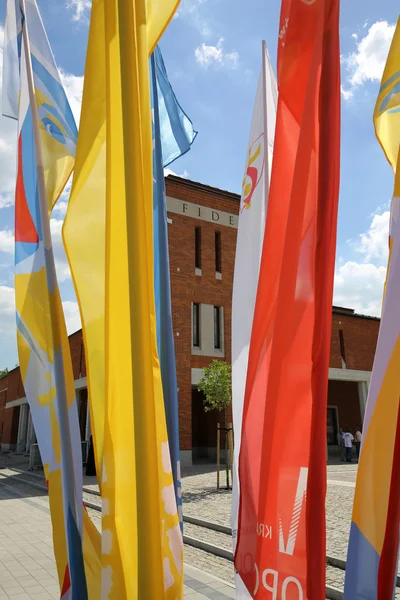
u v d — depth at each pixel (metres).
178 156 3.64
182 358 22.45
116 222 2.38
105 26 2.57
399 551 2.00
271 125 3.93
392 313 2.05
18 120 3.07
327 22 2.36
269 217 2.60
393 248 2.12
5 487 17.62
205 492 13.39
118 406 2.26
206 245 24.41
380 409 2.01
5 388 48.62
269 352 2.52
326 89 2.31
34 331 2.71
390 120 2.62
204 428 27.36
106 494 2.18
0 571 6.72
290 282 2.25
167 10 2.62
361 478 2.01
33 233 2.85
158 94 3.69
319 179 2.25
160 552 2.10
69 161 3.06
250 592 2.33
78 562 2.42
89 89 2.60
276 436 2.18
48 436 2.60
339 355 27.66
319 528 2.03
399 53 2.63
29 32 3.24
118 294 2.33
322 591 1.98
